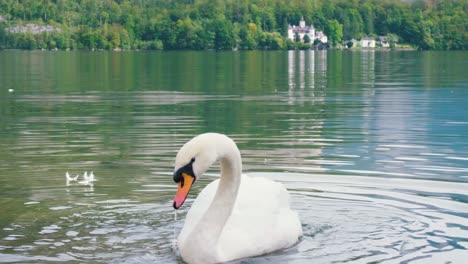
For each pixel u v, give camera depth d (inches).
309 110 974.4
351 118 871.1
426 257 366.0
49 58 3454.7
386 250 377.1
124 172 540.1
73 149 635.5
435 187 492.1
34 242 388.8
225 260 369.4
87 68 2434.8
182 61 3105.3
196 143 360.2
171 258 369.7
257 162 572.4
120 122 832.3
